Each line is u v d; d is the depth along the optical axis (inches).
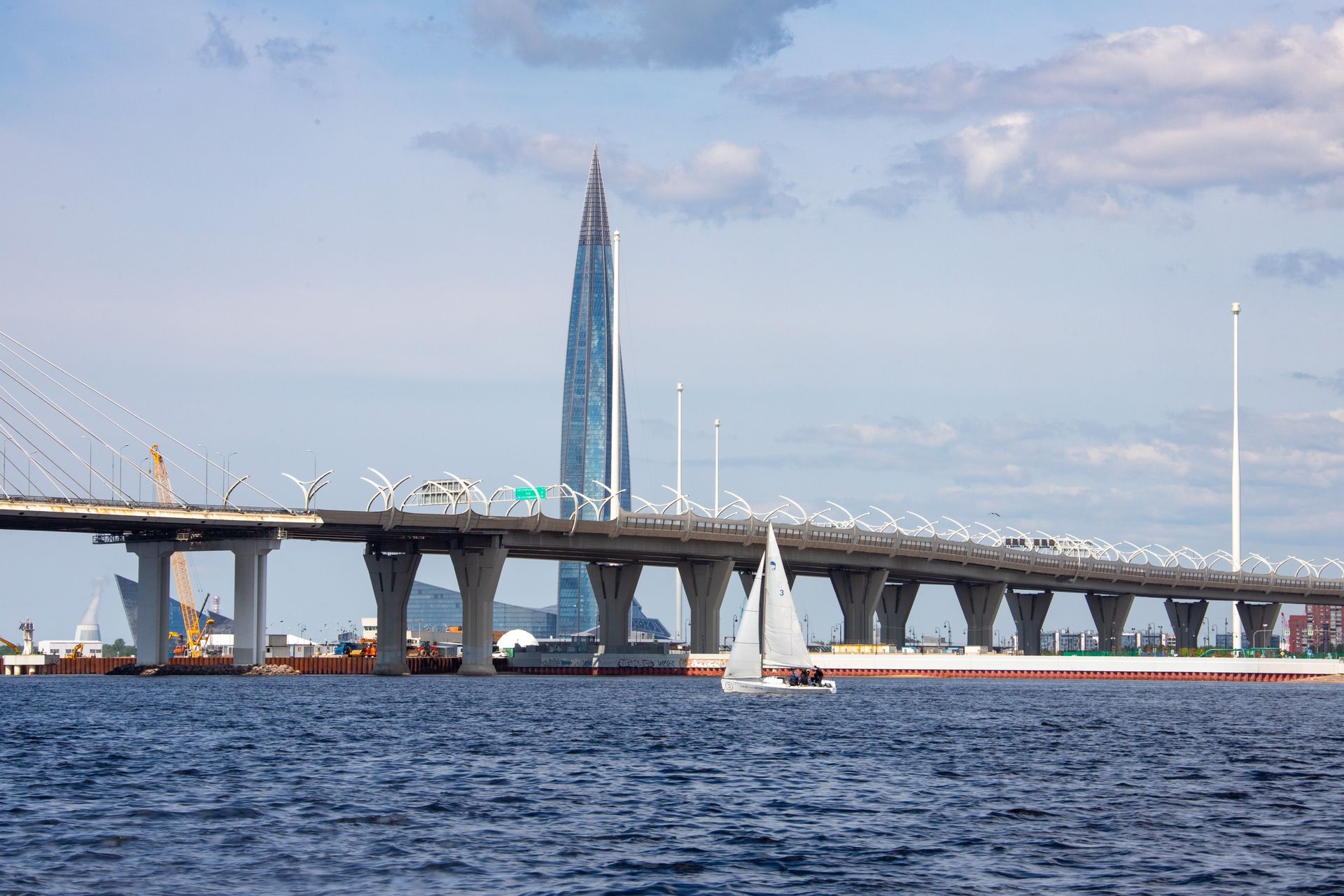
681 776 2945.4
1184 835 2260.1
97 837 2153.1
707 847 2108.8
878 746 3715.6
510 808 2463.1
